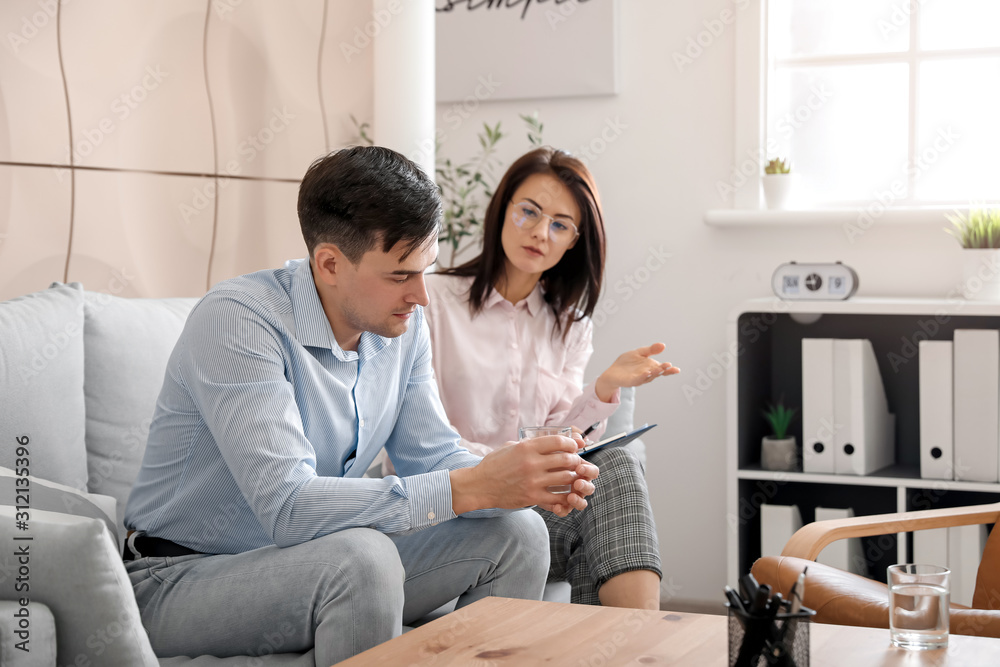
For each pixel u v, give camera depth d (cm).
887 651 99
